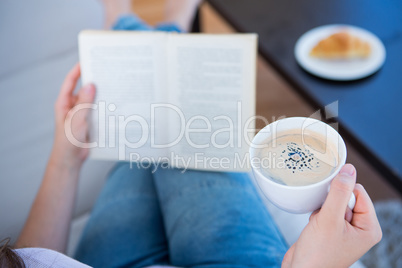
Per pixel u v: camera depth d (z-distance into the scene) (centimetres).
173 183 78
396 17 109
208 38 69
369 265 118
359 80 98
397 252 119
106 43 72
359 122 90
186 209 73
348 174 42
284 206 47
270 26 112
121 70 73
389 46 103
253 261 65
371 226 45
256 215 72
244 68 69
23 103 120
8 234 97
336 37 103
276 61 105
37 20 134
